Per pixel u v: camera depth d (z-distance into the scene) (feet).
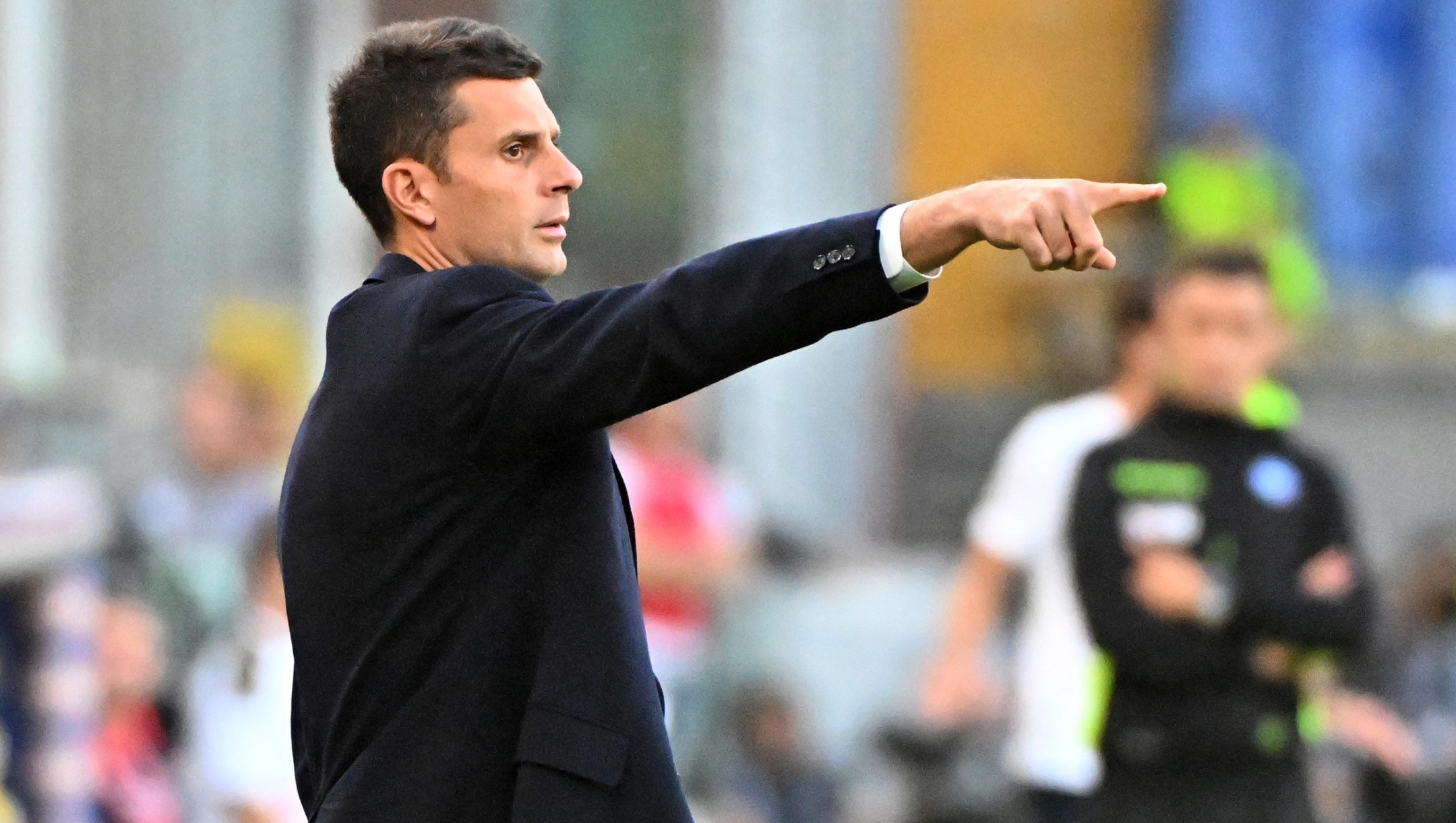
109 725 78.79
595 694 31.63
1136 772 59.36
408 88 33.04
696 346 29.73
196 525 109.60
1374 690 97.76
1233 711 58.80
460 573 31.94
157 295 134.72
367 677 32.24
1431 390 129.18
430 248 33.45
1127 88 133.18
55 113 133.90
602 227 135.23
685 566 106.73
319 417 32.86
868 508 134.00
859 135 134.41
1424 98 130.72
